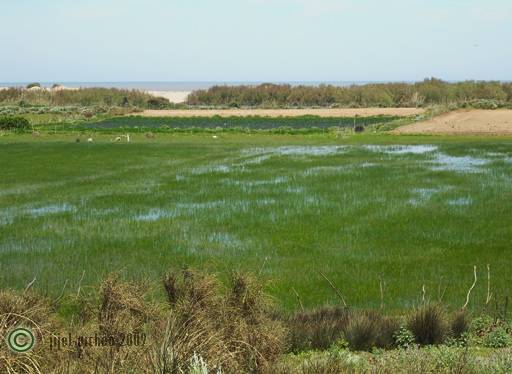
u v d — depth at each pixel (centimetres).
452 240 1552
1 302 734
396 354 797
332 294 1151
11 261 1358
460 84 10088
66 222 1792
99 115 8094
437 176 2648
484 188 2327
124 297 788
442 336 902
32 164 3222
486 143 4225
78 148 4109
